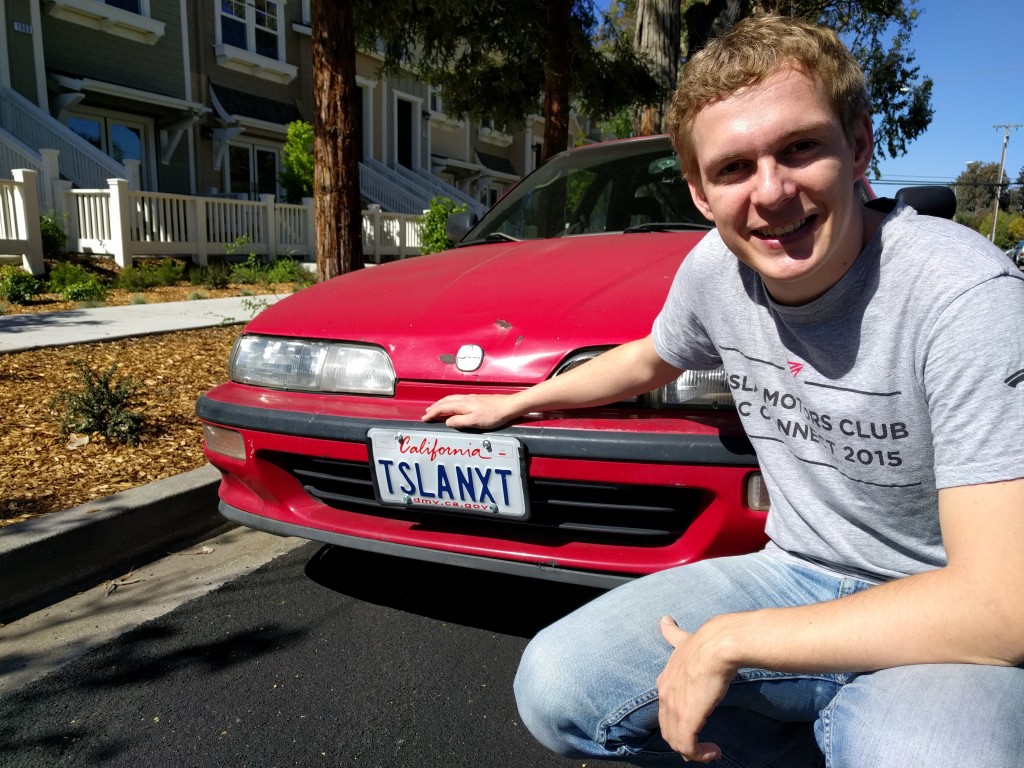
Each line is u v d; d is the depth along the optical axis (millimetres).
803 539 1339
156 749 1869
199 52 16266
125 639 2363
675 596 1351
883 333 1108
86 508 2879
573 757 1366
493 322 2117
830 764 1093
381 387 2205
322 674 2178
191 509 3137
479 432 1942
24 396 4605
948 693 974
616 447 1841
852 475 1205
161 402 4645
